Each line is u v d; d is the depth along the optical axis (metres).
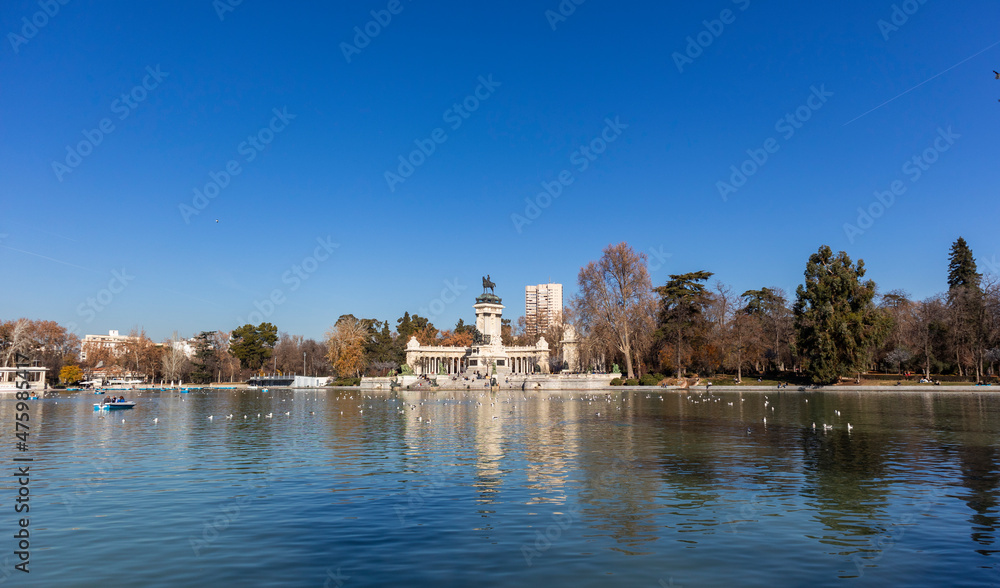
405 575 13.91
